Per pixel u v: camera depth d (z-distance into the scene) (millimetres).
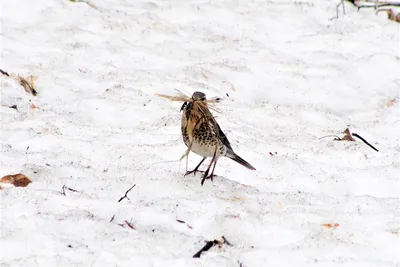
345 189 11211
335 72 16750
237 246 8914
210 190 10477
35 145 11727
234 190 10562
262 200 10234
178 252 8547
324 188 11195
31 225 8766
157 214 9391
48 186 10016
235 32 18578
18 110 13266
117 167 11000
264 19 19219
